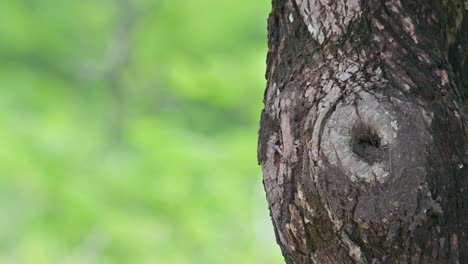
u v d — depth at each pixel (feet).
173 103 42.78
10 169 38.78
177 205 37.86
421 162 10.95
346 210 11.02
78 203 38.06
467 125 11.50
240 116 40.63
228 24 43.09
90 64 44.73
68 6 45.09
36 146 39.73
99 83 44.42
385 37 11.75
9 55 43.93
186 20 43.88
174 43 44.04
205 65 41.50
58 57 44.50
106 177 38.58
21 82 43.37
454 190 11.18
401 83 11.44
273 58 12.37
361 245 11.12
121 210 38.09
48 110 43.16
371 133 11.07
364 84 11.35
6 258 39.27
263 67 40.14
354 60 11.64
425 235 11.06
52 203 38.70
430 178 10.98
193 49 43.16
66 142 40.78
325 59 11.73
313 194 11.25
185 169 37.93
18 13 44.09
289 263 12.02
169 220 38.14
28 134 39.96
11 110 41.86
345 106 11.15
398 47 11.71
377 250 11.10
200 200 37.93
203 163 37.99
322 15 11.93
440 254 11.15
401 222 10.94
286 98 11.65
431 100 11.38
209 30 43.37
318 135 11.14
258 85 40.06
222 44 42.73
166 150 37.83
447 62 12.19
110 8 45.19
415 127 11.05
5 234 39.22
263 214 38.50
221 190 37.93
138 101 43.86
